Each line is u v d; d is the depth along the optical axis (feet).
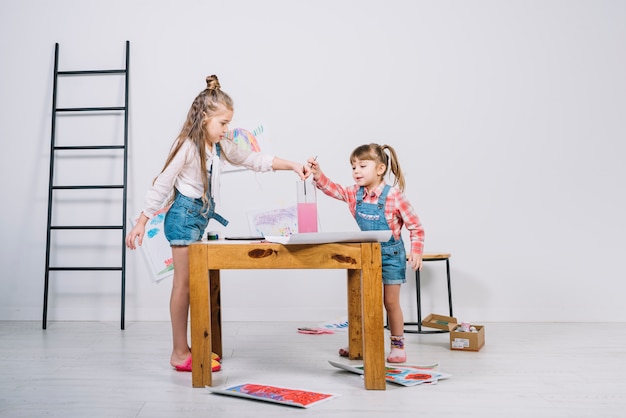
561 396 4.72
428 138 9.68
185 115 9.77
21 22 9.87
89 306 9.59
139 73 9.83
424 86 9.73
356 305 6.25
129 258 9.61
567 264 9.49
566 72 9.64
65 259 9.66
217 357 6.01
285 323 9.30
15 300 9.62
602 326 8.89
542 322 9.39
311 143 9.73
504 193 9.58
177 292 5.83
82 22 9.91
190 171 5.89
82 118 9.82
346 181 9.68
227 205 9.64
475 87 9.70
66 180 9.76
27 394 4.89
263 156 6.57
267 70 9.81
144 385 5.19
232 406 4.49
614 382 5.21
